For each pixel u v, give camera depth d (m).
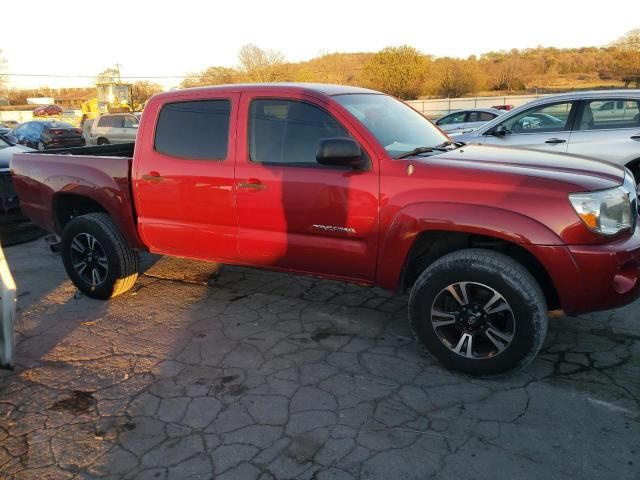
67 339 4.08
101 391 3.35
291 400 3.18
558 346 3.71
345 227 3.59
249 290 4.96
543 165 3.39
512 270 3.10
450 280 3.27
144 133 4.39
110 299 4.86
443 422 2.93
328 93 3.85
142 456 2.73
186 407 3.14
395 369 3.50
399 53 55.25
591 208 3.00
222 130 4.05
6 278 3.23
